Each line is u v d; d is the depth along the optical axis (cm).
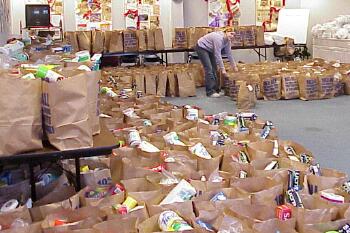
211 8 1058
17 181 214
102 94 423
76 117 177
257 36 959
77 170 204
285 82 743
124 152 244
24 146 174
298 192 191
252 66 845
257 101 733
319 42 1002
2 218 167
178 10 1023
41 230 158
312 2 1079
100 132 203
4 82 168
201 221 166
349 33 912
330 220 170
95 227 156
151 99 411
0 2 474
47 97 175
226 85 782
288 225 163
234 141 282
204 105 709
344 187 202
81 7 978
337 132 521
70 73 185
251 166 224
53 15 956
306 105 693
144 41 898
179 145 262
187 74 796
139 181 202
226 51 780
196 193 192
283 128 545
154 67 850
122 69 808
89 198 187
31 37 641
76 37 868
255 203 183
